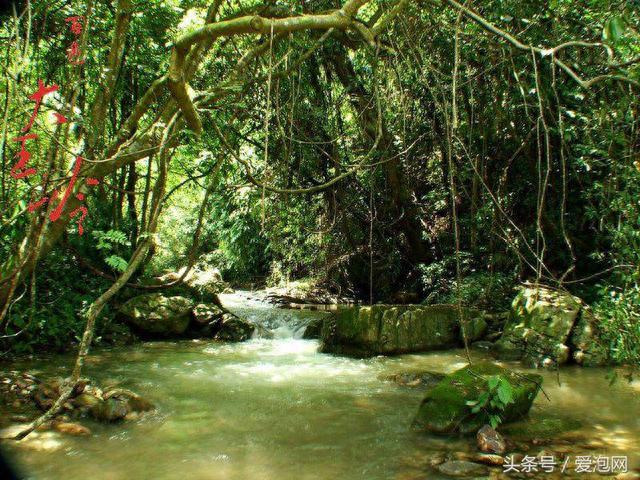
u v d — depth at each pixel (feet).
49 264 22.95
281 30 9.02
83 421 13.30
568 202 26.50
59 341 21.85
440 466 10.67
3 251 16.19
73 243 24.31
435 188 36.29
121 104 26.13
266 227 38.68
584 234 26.40
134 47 23.32
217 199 48.83
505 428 12.89
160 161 11.73
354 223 37.73
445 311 25.49
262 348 25.72
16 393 14.43
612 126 12.21
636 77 8.58
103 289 25.68
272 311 35.63
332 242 40.37
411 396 16.48
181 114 13.09
